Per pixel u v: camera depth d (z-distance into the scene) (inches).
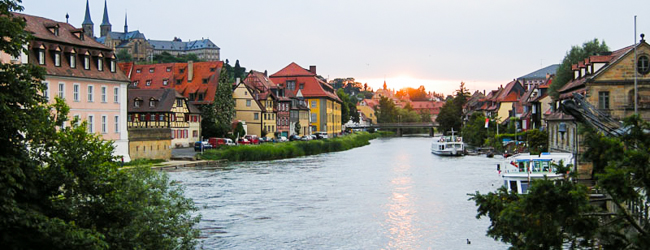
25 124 658.2
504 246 1235.9
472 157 3587.6
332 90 6840.6
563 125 2225.6
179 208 959.6
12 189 608.7
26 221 601.3
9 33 647.8
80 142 776.9
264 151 3353.8
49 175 713.6
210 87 4119.1
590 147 642.2
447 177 2416.3
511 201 708.7
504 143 3767.2
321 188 2069.4
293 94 5521.7
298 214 1579.7
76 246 633.0
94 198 775.1
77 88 2326.5
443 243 1268.5
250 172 2564.0
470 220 1492.4
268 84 5334.6
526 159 1732.3
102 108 2452.0
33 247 628.4
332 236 1332.4
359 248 1231.5
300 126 5413.4
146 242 824.9
